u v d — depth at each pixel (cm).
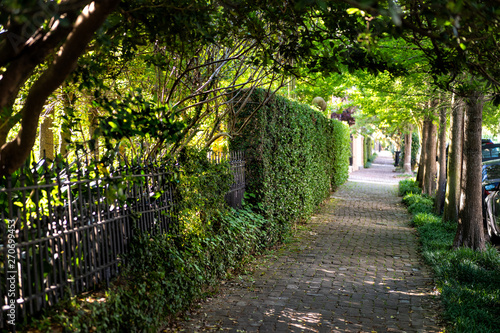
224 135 782
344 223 1234
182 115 755
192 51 540
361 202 1723
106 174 392
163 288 463
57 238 342
